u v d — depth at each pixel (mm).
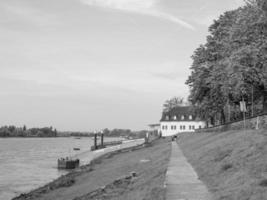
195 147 42094
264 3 40844
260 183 15594
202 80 62750
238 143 26688
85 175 48219
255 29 44031
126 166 45344
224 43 54031
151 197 18516
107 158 80562
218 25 63969
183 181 20781
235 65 44344
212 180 19703
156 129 192375
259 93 49156
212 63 61438
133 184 25781
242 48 43656
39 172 72875
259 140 24406
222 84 52594
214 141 37656
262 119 36125
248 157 21062
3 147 192750
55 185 42969
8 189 50875
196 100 69562
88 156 102688
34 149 174125
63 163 80062
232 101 56312
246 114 68688
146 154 61312
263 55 43031
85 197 27016
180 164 29734
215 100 65125
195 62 65875
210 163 24516
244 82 45125
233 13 60594
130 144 130875
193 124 162875
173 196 16875
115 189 25953
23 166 85875
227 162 22062
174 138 89375
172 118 166250
